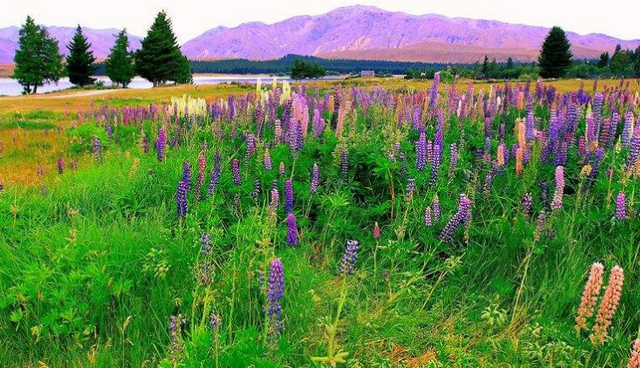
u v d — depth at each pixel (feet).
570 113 26.55
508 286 15.39
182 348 11.59
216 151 25.70
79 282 14.78
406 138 25.30
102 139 41.93
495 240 18.21
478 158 22.77
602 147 22.21
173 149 28.71
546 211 19.52
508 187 20.74
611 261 15.75
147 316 14.80
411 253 17.61
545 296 15.03
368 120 31.55
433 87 29.35
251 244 15.84
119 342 13.96
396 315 13.98
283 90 33.01
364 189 22.48
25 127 67.62
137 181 24.06
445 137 26.30
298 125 22.80
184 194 17.56
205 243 14.12
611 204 18.58
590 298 11.52
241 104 32.96
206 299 12.47
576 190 20.26
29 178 31.83
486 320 14.48
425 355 13.70
